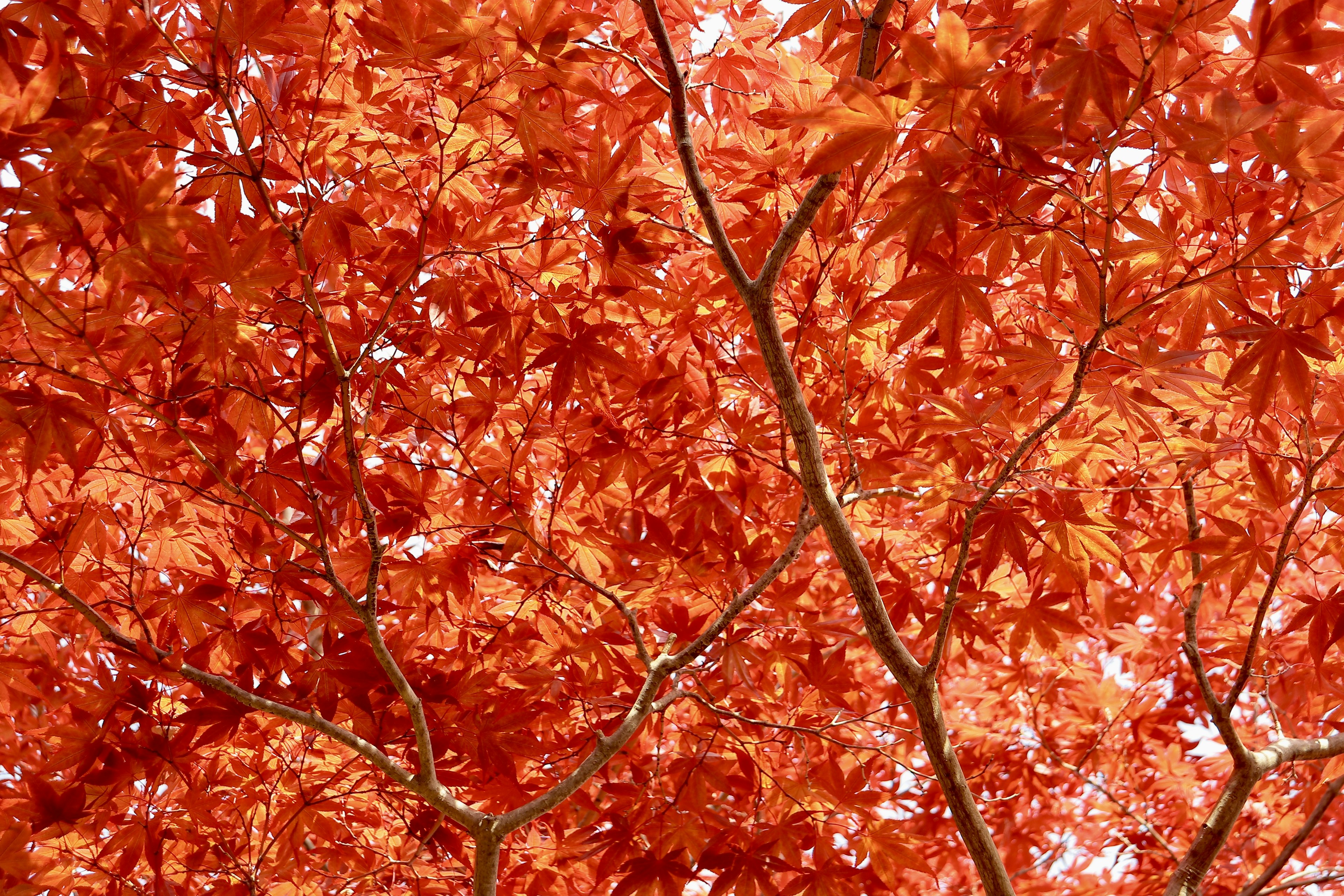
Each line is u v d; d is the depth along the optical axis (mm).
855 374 4176
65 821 3287
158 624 3910
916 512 4414
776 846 3867
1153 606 6691
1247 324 2869
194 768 3852
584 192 3436
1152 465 3938
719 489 4406
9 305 2752
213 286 3080
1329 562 5062
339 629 3562
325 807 3992
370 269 3846
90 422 3084
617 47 3422
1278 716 5324
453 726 3551
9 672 3684
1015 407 3781
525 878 4270
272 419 3592
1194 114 2934
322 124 3613
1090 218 3379
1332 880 3918
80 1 3057
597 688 4145
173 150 3307
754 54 3979
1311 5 2291
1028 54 2967
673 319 4125
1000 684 6043
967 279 2734
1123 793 6242
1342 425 3625
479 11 2707
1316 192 2916
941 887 6363
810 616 3941
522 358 3664
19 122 2365
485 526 3688
